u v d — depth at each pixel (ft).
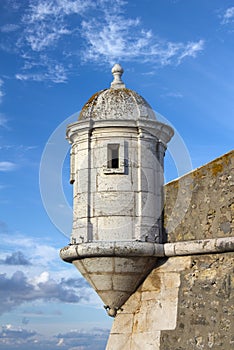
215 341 37.96
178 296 40.55
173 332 39.96
